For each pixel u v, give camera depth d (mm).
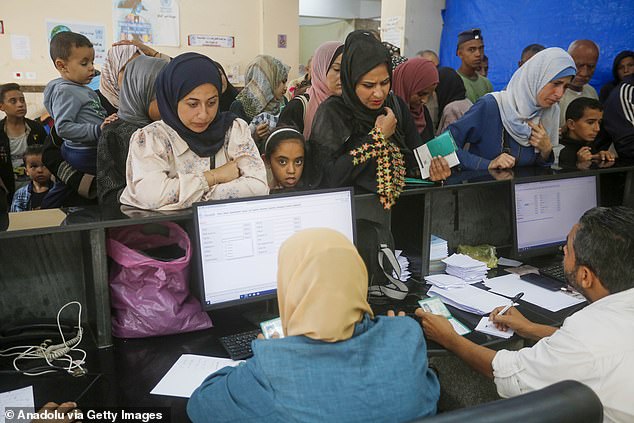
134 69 1677
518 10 3586
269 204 1420
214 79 1374
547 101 2039
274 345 834
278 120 2193
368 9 6832
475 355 1269
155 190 1330
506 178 1841
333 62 1972
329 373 806
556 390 606
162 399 1100
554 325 1485
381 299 1608
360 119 1712
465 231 2082
